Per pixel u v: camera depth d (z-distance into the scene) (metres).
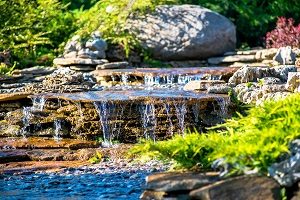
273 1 23.64
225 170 6.00
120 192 8.90
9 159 11.14
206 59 19.61
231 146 6.15
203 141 6.52
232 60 18.78
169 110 12.65
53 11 20.34
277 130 6.17
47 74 16.55
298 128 6.07
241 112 13.05
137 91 13.80
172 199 6.11
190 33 19.30
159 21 19.45
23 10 19.23
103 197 8.66
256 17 23.31
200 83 13.74
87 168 10.50
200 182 6.04
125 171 10.20
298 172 5.77
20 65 18.47
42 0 19.89
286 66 14.38
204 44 19.28
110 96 13.02
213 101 12.90
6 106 13.26
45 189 9.22
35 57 19.05
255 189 5.80
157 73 15.36
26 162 11.05
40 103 13.12
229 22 19.86
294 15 23.84
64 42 19.67
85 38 18.73
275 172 5.83
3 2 18.83
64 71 15.95
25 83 15.25
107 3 20.50
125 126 12.62
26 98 13.40
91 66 17.36
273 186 5.79
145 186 6.38
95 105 12.58
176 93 13.34
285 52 16.97
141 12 19.56
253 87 13.46
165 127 12.62
